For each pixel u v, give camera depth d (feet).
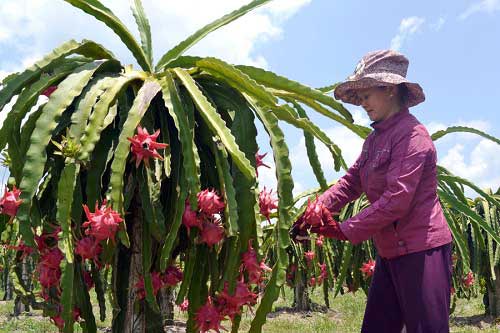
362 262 16.81
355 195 6.85
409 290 5.73
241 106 5.65
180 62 6.06
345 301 37.50
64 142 4.74
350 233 5.71
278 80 5.77
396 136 5.92
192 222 4.90
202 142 5.58
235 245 5.03
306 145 6.62
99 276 5.36
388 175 5.76
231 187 4.95
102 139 5.13
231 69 5.28
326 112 6.07
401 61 6.28
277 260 4.99
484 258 24.17
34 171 4.50
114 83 5.13
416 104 6.23
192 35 6.54
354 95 6.68
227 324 21.45
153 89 5.14
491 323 25.45
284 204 5.11
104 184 5.41
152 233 4.83
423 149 5.73
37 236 5.14
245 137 5.46
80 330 15.61
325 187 6.70
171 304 17.57
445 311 5.65
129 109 5.27
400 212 5.59
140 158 4.69
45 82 5.13
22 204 4.41
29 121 5.29
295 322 26.09
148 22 6.67
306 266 20.56
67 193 4.44
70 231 4.57
